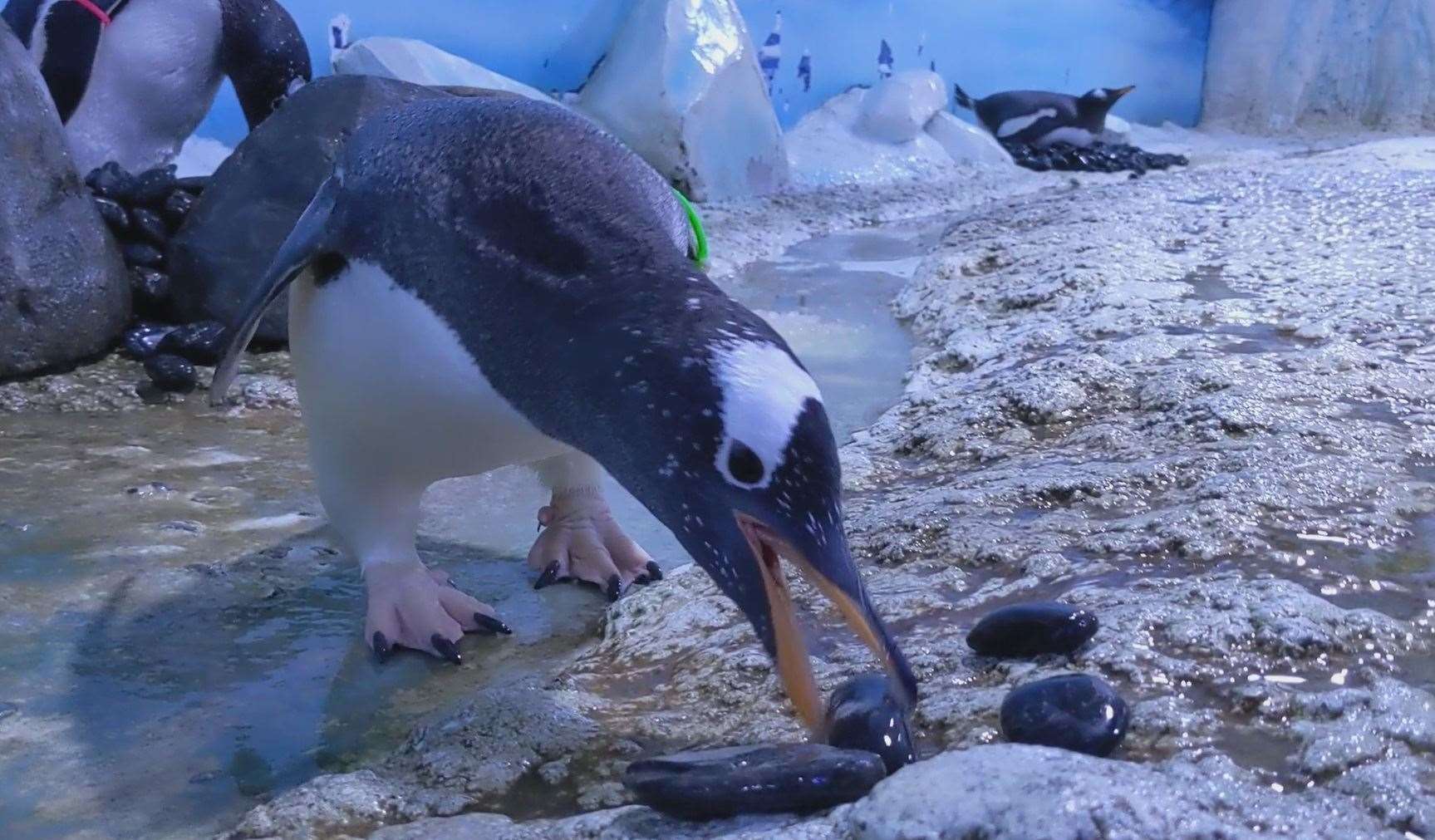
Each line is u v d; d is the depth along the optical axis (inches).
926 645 31.3
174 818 28.9
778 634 26.6
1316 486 37.2
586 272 28.8
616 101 102.2
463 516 43.0
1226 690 28.6
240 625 36.4
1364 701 27.6
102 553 39.9
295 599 37.7
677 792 25.9
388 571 35.4
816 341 61.1
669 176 101.8
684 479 27.0
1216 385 44.9
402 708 32.7
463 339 29.9
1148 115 151.4
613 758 29.2
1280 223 74.0
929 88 121.4
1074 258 67.1
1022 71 136.9
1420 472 38.5
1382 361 46.9
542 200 29.6
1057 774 24.0
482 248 29.6
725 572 26.9
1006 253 70.6
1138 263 65.0
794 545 26.2
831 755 26.0
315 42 95.7
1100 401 45.9
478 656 34.9
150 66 73.2
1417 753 26.4
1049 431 44.4
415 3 99.7
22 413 51.9
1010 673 29.9
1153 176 105.7
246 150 60.4
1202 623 30.5
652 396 27.1
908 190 109.3
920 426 45.6
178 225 62.6
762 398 26.2
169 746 31.2
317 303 32.2
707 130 101.9
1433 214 73.9
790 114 123.3
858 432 46.6
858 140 119.0
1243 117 154.3
